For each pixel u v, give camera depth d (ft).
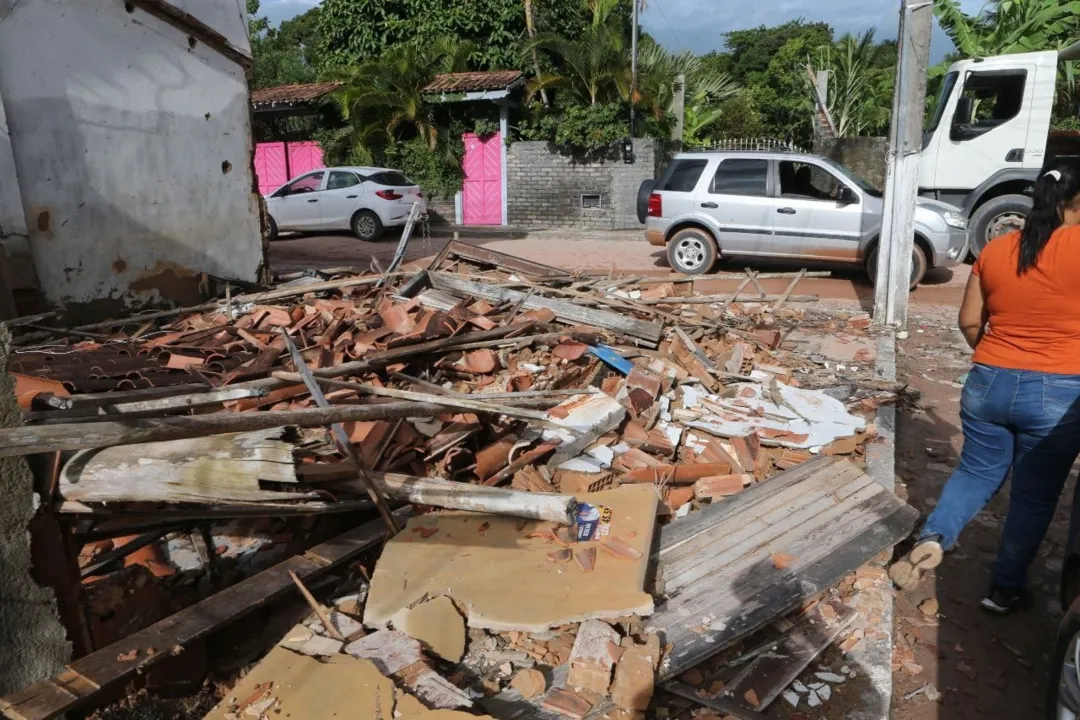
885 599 11.47
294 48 113.09
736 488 14.28
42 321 24.20
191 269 28.58
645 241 57.06
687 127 84.99
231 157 29.71
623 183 64.39
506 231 63.52
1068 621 8.64
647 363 20.31
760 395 18.92
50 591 8.63
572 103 64.13
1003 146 40.37
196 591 11.59
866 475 14.40
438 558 11.18
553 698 9.04
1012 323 10.30
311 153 70.85
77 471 9.07
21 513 8.23
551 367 19.38
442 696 8.66
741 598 10.78
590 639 9.56
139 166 26.50
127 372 16.70
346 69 68.69
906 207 26.58
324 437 13.85
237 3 29.09
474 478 14.65
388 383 17.63
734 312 27.40
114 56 25.38
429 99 64.34
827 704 9.56
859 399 19.31
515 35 72.13
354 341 19.71
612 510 12.32
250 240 30.81
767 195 37.96
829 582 11.21
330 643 9.59
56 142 24.16
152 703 8.95
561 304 23.17
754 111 107.96
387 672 9.02
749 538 12.28
